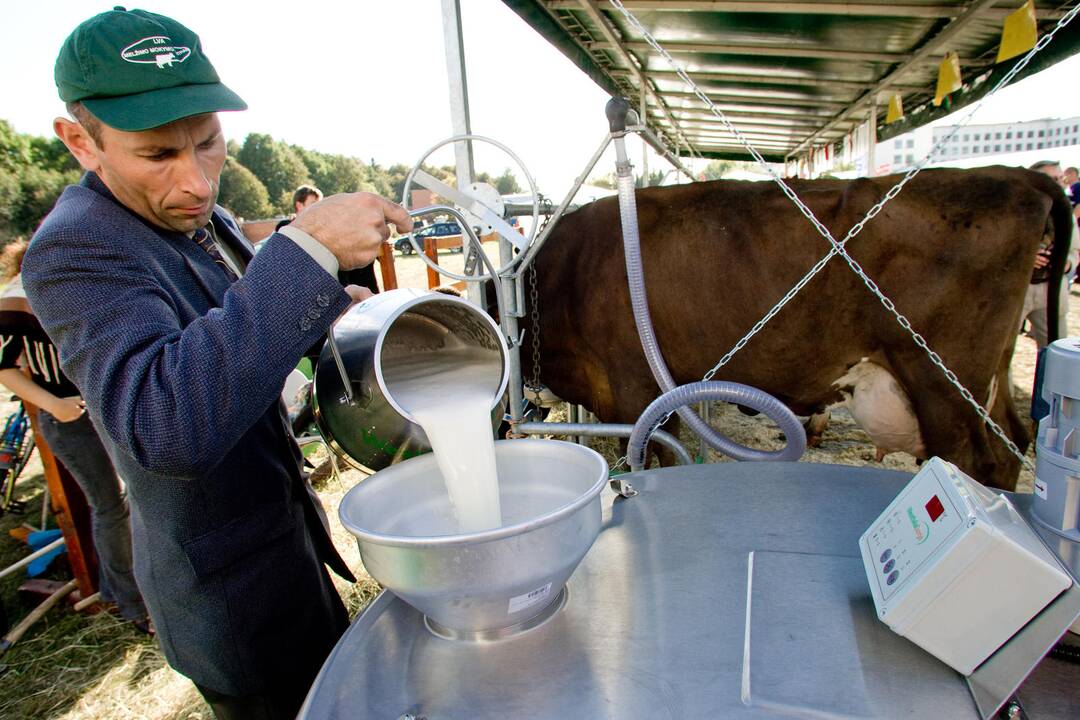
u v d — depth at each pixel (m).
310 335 0.85
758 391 1.48
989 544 0.66
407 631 0.88
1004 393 2.38
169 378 0.78
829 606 0.84
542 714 0.70
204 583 1.08
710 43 4.14
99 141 0.92
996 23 3.50
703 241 2.38
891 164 8.72
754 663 0.75
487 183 2.27
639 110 6.14
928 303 2.14
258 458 1.13
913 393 2.26
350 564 3.01
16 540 3.58
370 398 1.09
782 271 2.28
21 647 2.63
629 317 2.54
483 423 1.10
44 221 0.96
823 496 1.14
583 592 0.92
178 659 1.14
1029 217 2.04
